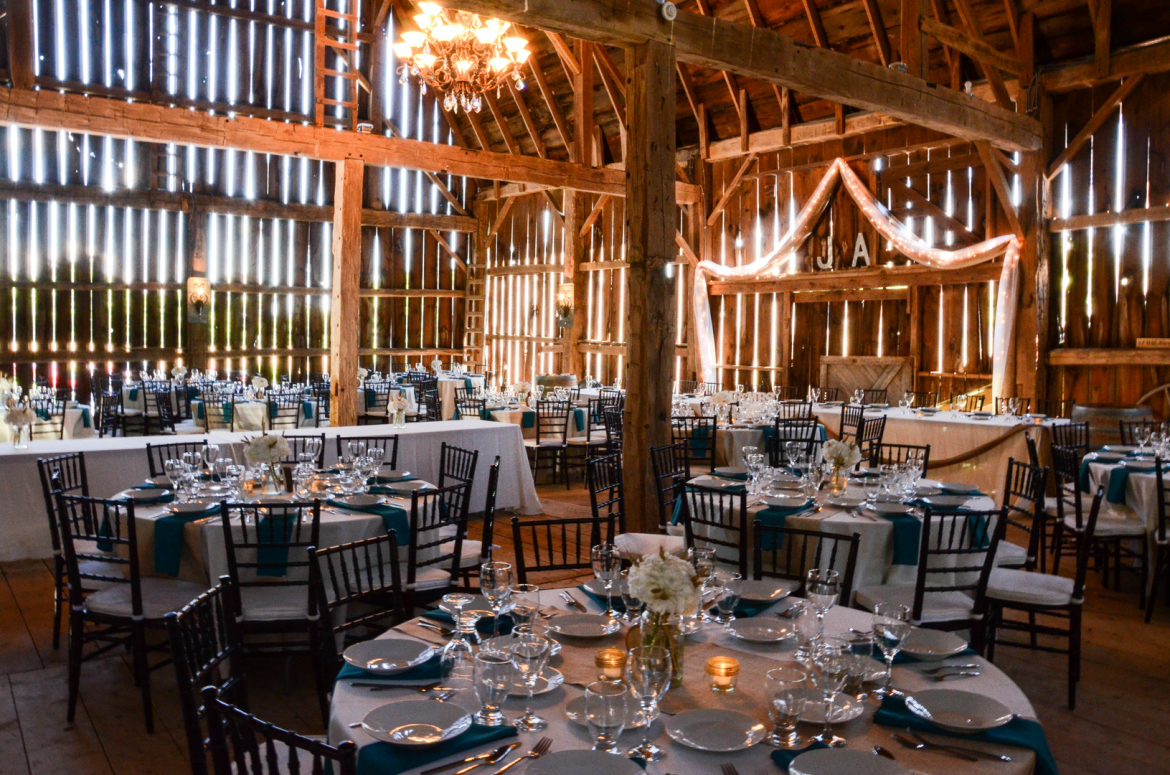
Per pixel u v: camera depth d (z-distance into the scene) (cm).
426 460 727
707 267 1308
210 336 1445
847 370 1164
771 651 254
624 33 560
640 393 579
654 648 205
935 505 440
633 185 584
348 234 1029
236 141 949
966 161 1038
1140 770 334
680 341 1379
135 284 1363
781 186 1239
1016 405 979
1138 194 927
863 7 1012
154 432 1148
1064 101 972
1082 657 453
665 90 583
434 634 260
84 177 1320
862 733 202
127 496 436
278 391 1128
